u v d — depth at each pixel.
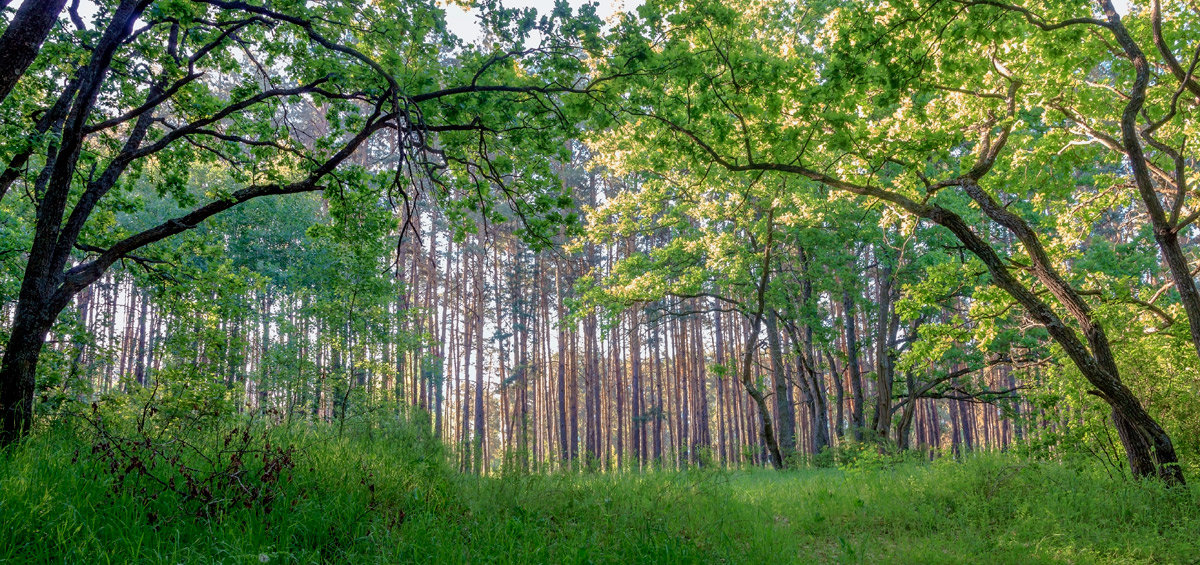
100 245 12.28
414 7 9.63
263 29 10.86
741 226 20.77
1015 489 9.38
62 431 7.78
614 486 8.74
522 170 10.90
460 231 11.12
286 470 6.84
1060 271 14.08
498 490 7.70
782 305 23.66
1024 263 12.25
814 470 18.67
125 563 4.49
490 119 9.87
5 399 7.91
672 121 10.70
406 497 7.01
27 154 8.43
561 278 40.62
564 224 10.65
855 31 9.78
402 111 8.81
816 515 8.93
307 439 8.65
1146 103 12.35
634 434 41.59
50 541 4.68
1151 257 19.61
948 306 13.88
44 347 9.85
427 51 10.09
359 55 8.62
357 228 11.74
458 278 37.66
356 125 10.52
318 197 32.44
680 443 39.78
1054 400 12.25
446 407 39.44
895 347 24.58
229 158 11.76
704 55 9.62
